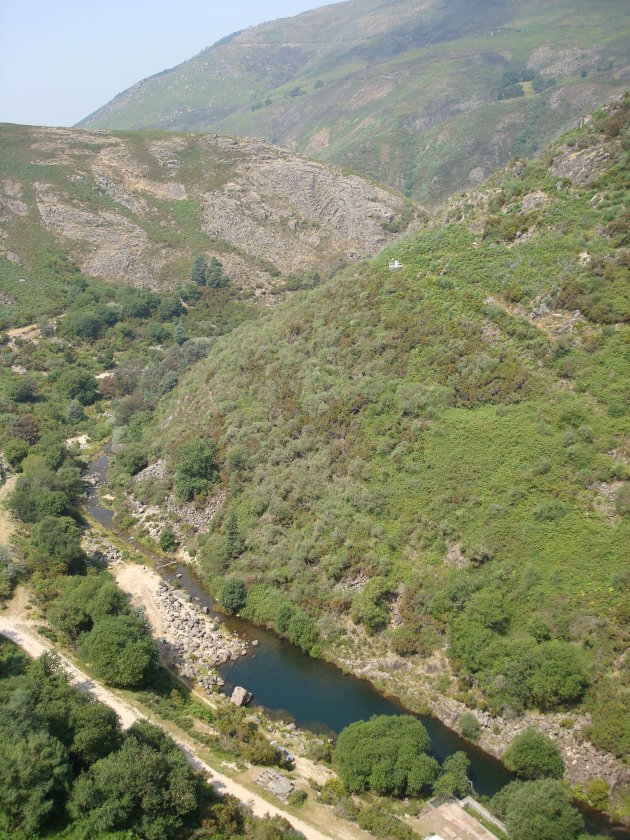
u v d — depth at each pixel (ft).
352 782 140.46
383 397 227.40
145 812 125.80
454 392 217.36
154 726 146.82
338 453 226.17
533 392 204.33
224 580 218.18
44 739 129.08
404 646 175.83
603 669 151.74
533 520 180.96
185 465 258.98
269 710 168.35
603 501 176.65
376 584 186.50
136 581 224.53
